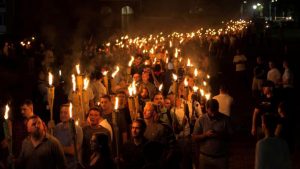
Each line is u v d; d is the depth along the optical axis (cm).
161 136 751
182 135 865
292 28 7375
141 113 953
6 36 4694
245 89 2330
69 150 731
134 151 667
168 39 3959
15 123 815
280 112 838
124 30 6353
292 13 7212
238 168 1093
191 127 909
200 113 971
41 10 5519
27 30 5397
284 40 5284
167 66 1653
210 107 795
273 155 654
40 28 5472
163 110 914
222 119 797
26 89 2162
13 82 2394
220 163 793
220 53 3800
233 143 1326
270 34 5956
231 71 2980
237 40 4541
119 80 1389
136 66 1582
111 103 863
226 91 1092
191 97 969
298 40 5262
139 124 668
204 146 794
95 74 1228
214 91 1997
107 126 791
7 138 617
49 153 676
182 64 1716
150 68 1496
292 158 1152
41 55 3114
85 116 810
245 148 1270
